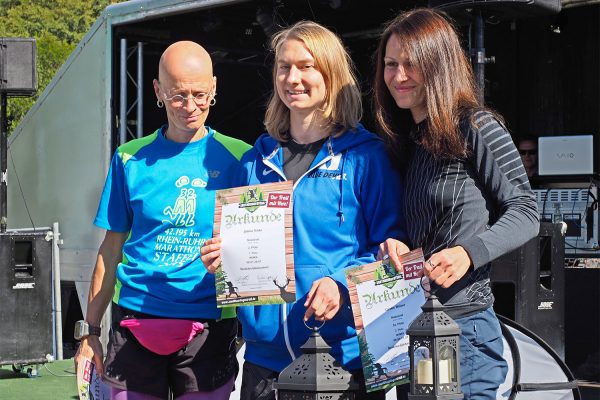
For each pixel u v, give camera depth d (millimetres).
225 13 8742
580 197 7430
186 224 3352
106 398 3537
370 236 2973
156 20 8570
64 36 36656
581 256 7230
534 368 4438
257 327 2994
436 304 2621
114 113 8141
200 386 3369
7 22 36406
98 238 8258
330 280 2799
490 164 2748
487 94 8320
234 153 3398
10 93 9016
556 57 9477
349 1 8430
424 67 2787
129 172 3434
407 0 8609
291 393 2697
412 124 3020
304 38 2959
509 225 2684
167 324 3303
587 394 6305
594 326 6723
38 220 9617
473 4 5438
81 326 3541
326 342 2930
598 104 9188
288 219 2877
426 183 2834
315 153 3018
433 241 2816
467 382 2771
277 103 3094
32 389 7145
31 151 9766
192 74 3301
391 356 2734
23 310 7598
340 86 3008
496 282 5363
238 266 2900
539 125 9617
